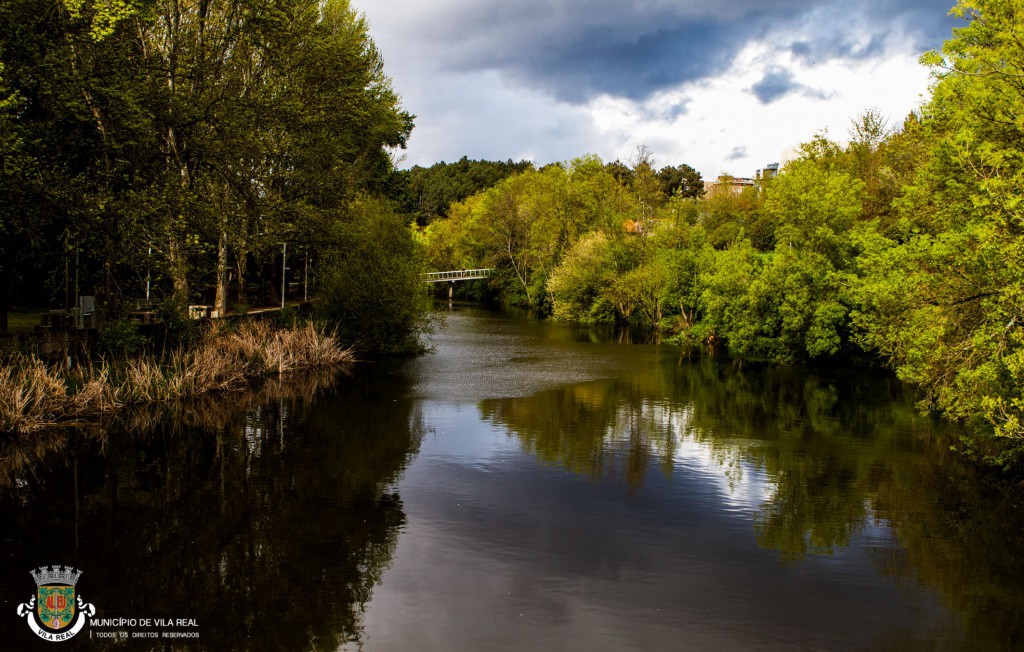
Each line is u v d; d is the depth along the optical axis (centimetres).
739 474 1367
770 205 3150
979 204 1204
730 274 3238
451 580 883
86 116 1625
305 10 2547
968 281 1327
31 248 1806
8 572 881
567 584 878
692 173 10344
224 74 2308
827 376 2655
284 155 2573
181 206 1889
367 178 3600
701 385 2419
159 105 1916
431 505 1160
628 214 5853
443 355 3178
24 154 1403
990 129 1388
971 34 1520
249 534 1017
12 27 1409
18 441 1475
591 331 4400
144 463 1359
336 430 1672
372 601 824
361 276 3006
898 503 1214
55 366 1669
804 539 1045
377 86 3294
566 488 1265
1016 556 994
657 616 801
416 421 1791
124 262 1848
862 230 2967
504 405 2023
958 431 1747
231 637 741
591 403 2073
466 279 7256
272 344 2536
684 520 1114
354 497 1191
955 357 1317
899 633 774
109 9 1466
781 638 759
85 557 930
